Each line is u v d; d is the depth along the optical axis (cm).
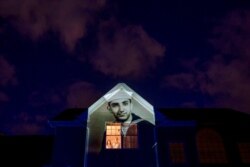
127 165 1572
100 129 1658
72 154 1580
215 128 1805
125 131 1677
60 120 1658
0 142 2044
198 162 1625
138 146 1634
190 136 1698
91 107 1698
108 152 1602
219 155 1730
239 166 1702
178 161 1625
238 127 1808
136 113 1723
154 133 1675
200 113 2020
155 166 1583
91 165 1553
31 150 2011
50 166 1733
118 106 1719
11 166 1895
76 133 1644
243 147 1759
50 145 2077
